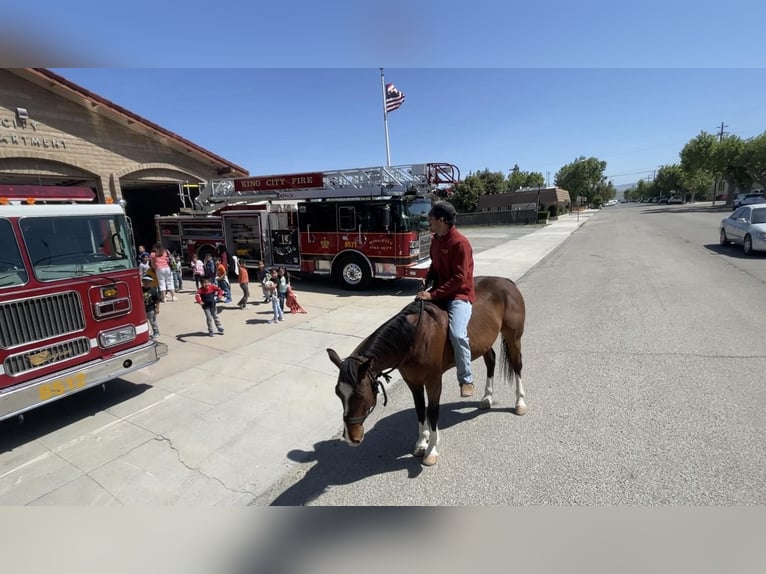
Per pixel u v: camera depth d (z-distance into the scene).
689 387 4.93
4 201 4.72
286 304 11.11
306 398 5.46
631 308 8.76
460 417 4.67
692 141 49.69
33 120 12.13
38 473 4.07
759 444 3.74
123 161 14.70
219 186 15.47
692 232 24.38
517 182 86.69
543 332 7.59
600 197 98.19
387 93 21.02
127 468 4.09
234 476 3.88
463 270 3.85
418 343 3.58
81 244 5.21
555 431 4.22
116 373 5.31
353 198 12.68
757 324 7.06
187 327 9.24
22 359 4.55
